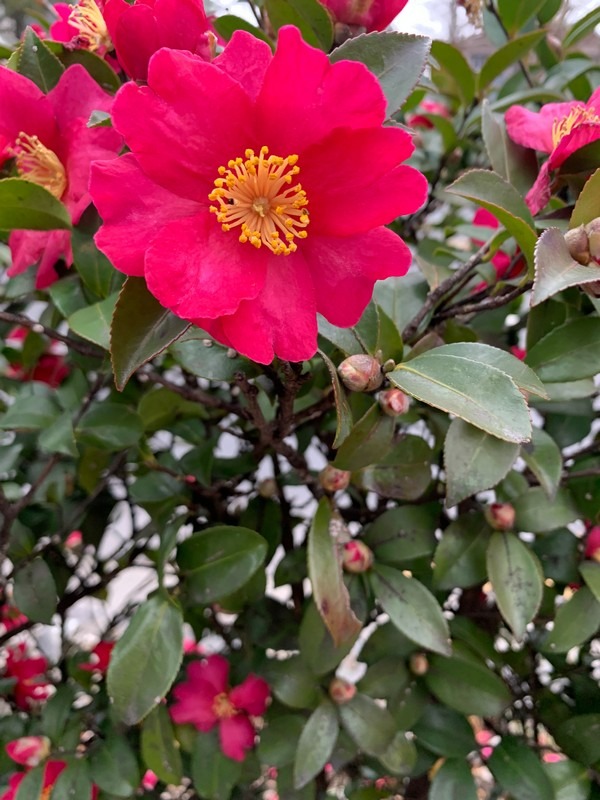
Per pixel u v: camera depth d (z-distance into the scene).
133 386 0.30
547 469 0.21
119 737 0.26
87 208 0.21
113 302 0.20
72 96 0.20
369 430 0.18
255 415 0.20
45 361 0.36
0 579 0.29
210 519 0.29
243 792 0.31
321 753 0.24
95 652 0.30
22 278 0.24
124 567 0.31
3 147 0.20
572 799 0.24
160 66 0.13
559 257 0.16
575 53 0.34
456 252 0.30
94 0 0.22
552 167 0.20
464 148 0.36
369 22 0.20
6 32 0.41
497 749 0.26
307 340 0.15
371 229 0.15
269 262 0.15
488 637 0.26
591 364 0.21
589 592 0.23
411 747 0.25
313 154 0.15
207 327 0.15
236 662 0.29
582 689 0.27
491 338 0.28
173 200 0.15
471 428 0.19
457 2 0.32
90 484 0.29
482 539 0.24
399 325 0.23
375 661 0.25
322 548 0.20
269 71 0.13
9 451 0.27
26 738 0.26
